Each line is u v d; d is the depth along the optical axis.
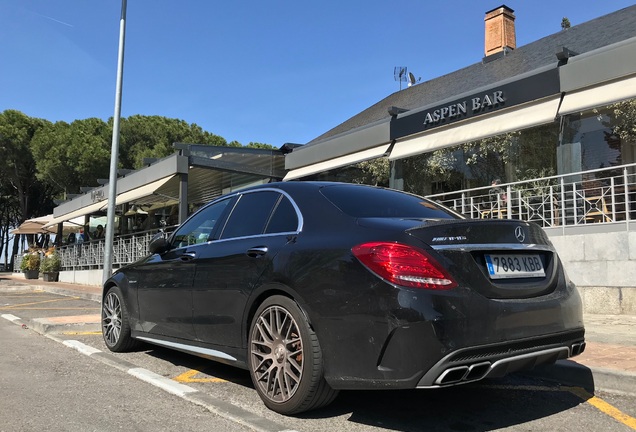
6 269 42.81
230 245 4.22
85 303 11.65
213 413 3.62
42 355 5.59
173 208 20.56
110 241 10.02
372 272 3.10
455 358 2.89
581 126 10.19
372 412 3.68
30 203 37.75
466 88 13.86
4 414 3.56
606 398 4.04
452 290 2.99
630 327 6.30
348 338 3.14
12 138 32.31
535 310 3.22
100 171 29.31
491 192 10.95
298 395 3.38
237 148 14.91
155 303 4.99
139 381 4.49
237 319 3.92
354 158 13.50
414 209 4.09
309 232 3.65
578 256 7.86
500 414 3.68
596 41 11.84
